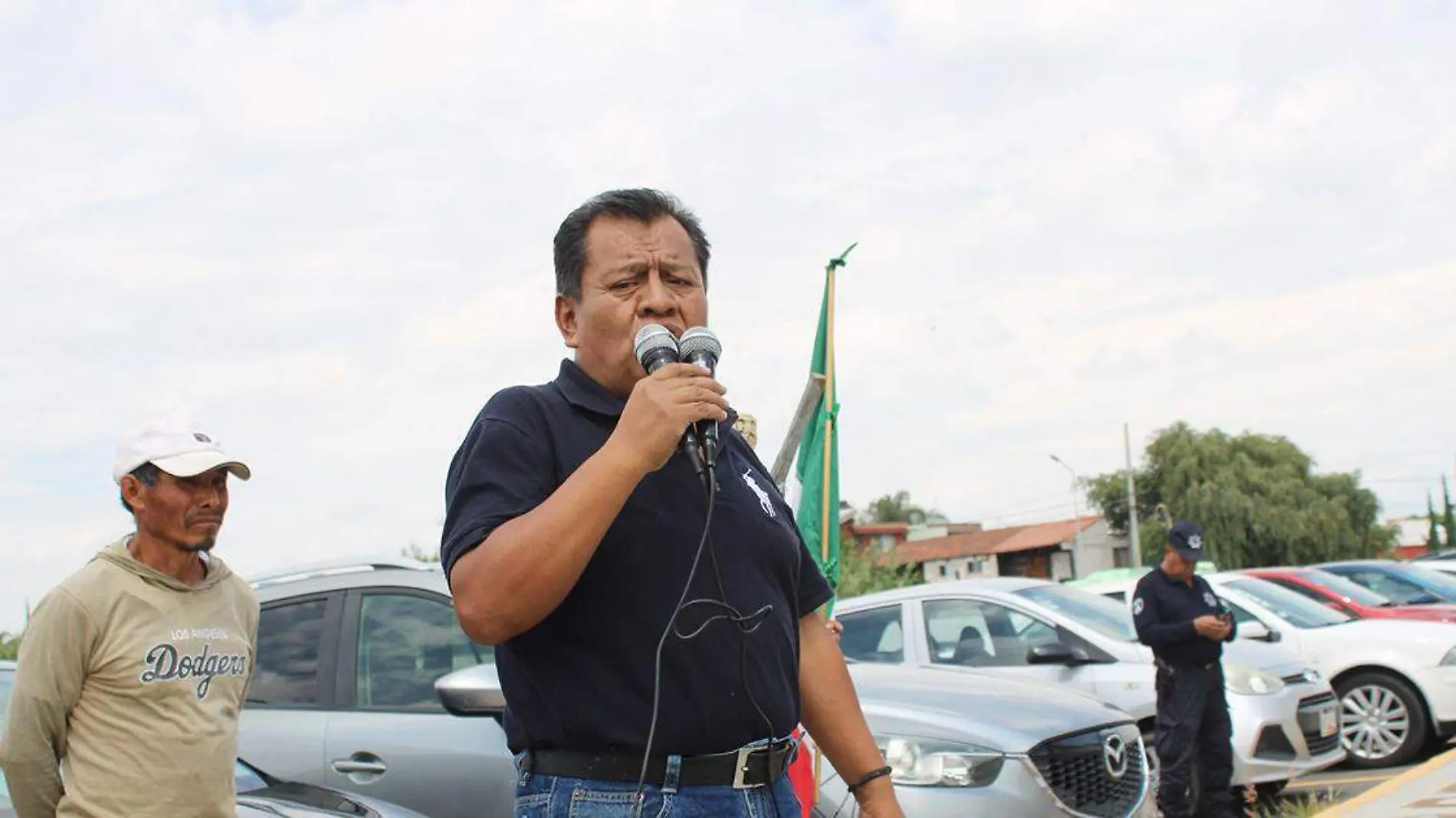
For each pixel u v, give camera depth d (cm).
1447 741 1211
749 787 252
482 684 520
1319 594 1323
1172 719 827
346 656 617
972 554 7356
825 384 579
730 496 263
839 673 301
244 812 460
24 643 377
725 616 251
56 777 378
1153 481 5597
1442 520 7200
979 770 575
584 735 245
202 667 393
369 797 559
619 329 262
